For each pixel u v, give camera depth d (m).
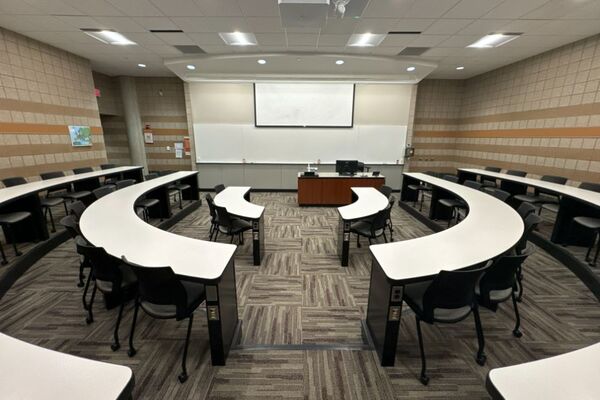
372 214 3.19
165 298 1.66
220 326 1.75
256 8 3.41
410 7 3.33
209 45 4.75
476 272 1.55
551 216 4.80
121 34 4.29
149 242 2.05
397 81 6.52
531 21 3.71
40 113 4.78
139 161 7.66
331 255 3.61
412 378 1.76
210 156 7.41
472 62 5.77
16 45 4.34
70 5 3.36
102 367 0.93
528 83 5.46
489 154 6.59
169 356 1.92
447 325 2.24
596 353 1.00
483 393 1.67
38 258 3.28
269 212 5.65
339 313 2.44
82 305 2.45
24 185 3.67
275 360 1.89
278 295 2.71
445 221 4.80
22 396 0.83
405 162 7.44
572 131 4.63
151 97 7.54
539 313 2.39
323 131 7.25
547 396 0.84
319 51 5.04
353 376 1.77
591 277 2.76
